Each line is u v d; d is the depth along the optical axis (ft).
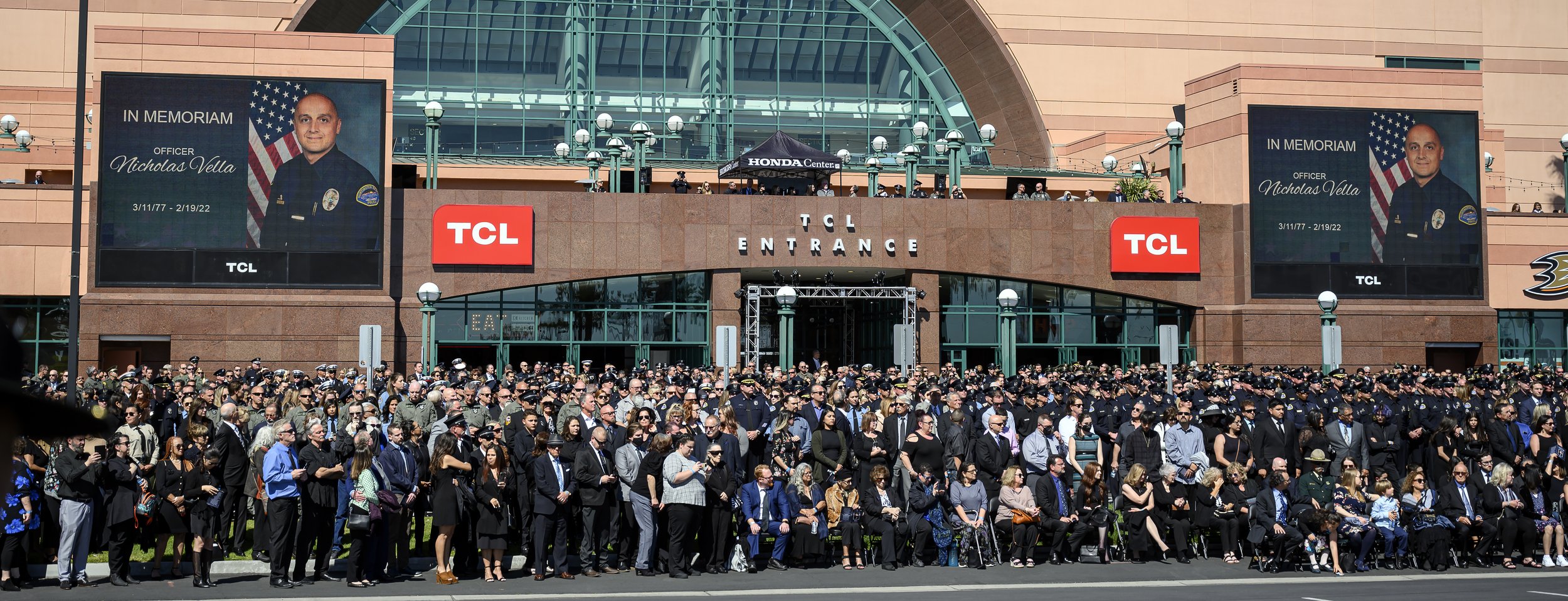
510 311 132.46
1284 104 138.51
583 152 169.07
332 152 124.06
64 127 155.94
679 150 183.32
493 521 54.13
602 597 50.08
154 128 121.29
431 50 179.73
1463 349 141.49
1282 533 57.72
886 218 136.15
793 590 52.60
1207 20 190.29
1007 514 60.34
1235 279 139.85
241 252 122.31
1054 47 187.01
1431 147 138.62
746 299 134.31
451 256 129.18
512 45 182.19
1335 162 137.69
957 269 137.08
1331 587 54.13
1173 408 64.80
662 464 56.65
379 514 52.16
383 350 124.98
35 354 132.57
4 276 131.44
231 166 122.31
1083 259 139.44
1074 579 56.08
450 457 54.19
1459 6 196.13
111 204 120.57
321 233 123.75
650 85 184.44
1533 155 198.80
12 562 50.90
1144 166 158.71
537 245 131.44
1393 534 59.31
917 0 186.91
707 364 134.00
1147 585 54.44
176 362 120.78
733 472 60.95
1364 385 79.82
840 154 157.38
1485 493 61.36
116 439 52.70
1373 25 193.67
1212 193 143.84
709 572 57.62
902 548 60.90
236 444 58.80
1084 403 73.20
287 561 52.54
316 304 123.34
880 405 73.87
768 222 134.82
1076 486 65.77
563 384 85.30
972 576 56.90
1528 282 151.94
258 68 123.65
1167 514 61.77
